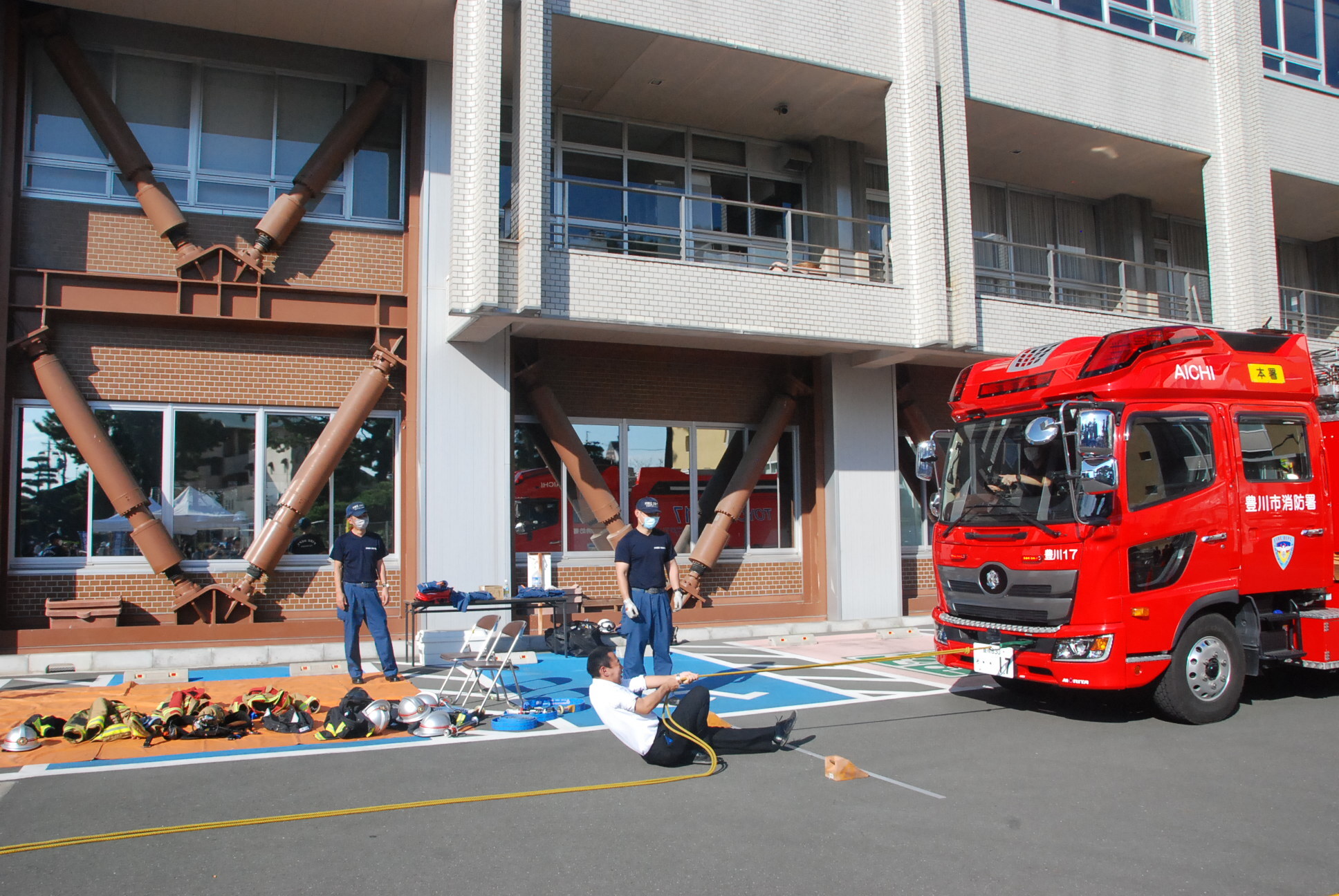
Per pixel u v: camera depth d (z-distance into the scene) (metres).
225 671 10.72
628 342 13.75
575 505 14.33
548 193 12.00
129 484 11.52
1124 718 8.30
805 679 10.42
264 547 11.97
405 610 12.15
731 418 15.53
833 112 15.30
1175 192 18.86
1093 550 7.72
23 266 11.55
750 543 15.63
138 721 7.42
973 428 9.17
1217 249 16.81
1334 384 9.85
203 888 4.45
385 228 13.12
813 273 13.91
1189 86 16.75
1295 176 17.55
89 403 11.79
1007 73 14.95
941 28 14.46
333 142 12.70
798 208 16.67
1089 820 5.46
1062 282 18.31
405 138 13.23
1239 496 8.40
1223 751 7.13
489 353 12.86
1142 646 7.73
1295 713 8.50
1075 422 7.96
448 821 5.45
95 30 12.08
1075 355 8.37
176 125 12.41
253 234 12.58
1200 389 8.37
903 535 16.70
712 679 10.41
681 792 6.01
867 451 15.42
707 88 14.34
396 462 13.06
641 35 12.63
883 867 4.71
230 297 12.18
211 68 12.63
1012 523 8.36
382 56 13.05
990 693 9.48
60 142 11.89
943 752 7.07
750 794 5.96
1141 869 4.71
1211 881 4.56
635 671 8.74
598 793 6.00
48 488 11.60
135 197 12.03
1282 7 18.34
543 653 12.45
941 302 13.74
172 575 11.66
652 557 8.83
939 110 14.55
